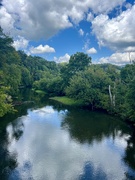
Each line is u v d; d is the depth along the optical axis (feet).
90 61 325.21
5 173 81.92
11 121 155.94
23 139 118.52
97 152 102.12
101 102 195.31
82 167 87.40
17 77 229.04
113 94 196.54
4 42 214.90
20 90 390.63
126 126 146.82
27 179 78.23
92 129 139.13
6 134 126.41
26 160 92.99
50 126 144.97
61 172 83.30
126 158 96.07
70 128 140.77
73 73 305.32
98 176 80.69
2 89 127.75
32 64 543.39
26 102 243.40
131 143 114.11
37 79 495.82
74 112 192.85
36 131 133.39
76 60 319.06
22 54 536.42
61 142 114.83
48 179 78.43
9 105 126.93
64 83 303.48
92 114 184.96
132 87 148.46
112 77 254.47
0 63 204.44
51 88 336.08
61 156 97.30
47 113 186.70
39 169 85.40
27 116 173.17
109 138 121.60
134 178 79.51
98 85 219.41
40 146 108.88
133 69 205.67
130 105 147.13
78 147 107.96
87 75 246.06
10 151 101.91
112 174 82.28
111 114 184.44
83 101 222.89
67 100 259.60
